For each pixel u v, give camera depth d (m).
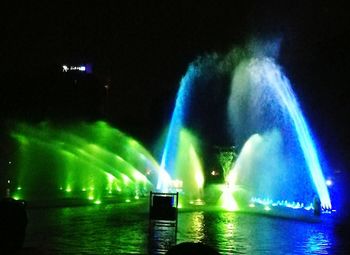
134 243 11.64
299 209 25.42
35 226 14.55
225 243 12.29
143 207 22.92
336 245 12.28
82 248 10.70
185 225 16.11
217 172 42.50
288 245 12.19
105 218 17.42
